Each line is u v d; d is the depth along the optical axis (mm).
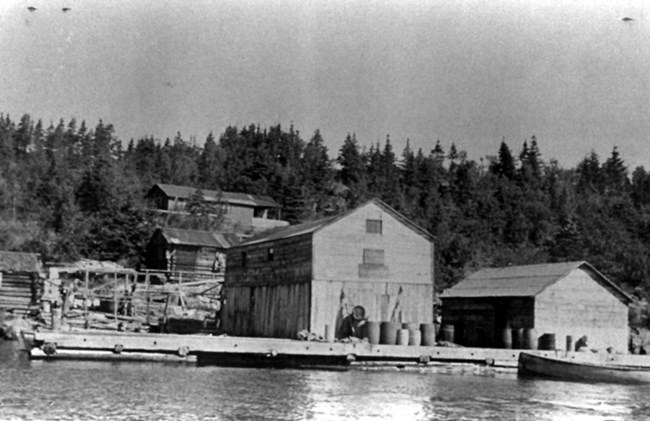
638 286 83312
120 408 25875
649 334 64000
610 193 170875
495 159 181125
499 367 44344
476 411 28672
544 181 166500
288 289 50750
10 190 110125
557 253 99875
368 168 175250
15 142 162000
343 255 48750
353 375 39594
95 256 84188
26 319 58625
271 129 184250
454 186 153250
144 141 182000
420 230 50469
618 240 102625
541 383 39500
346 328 48062
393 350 42469
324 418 25859
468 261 95062
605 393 36062
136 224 86188
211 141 181500
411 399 30906
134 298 64000
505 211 128250
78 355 39562
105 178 110875
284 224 118750
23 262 65188
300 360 42656
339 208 136250
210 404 27453
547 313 49875
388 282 49312
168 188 117312
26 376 32469
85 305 54500
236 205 117625
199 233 82312
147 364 39594
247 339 40156
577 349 49562
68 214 98875
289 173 149750
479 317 54906
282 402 28562
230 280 60000
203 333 58281
